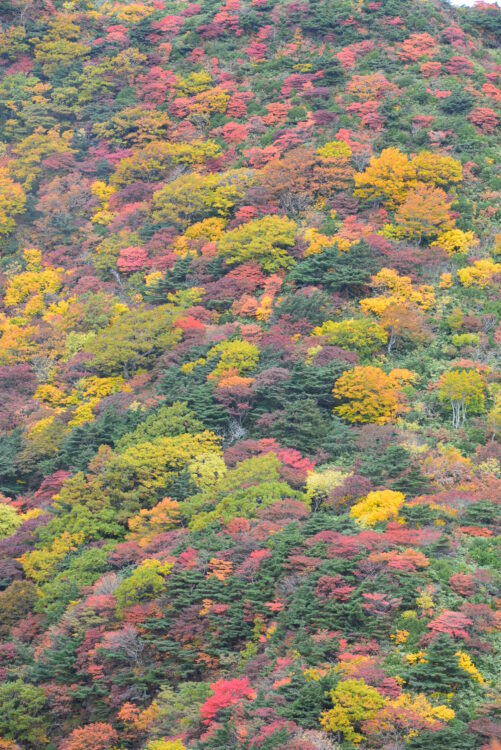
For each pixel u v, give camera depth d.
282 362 106.06
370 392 99.81
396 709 60.12
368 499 82.69
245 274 122.38
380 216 129.50
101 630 77.06
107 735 70.31
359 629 69.38
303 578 74.12
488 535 79.19
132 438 100.06
